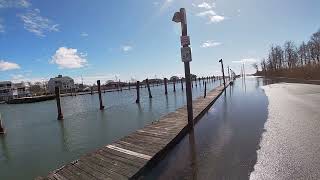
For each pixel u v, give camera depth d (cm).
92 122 1941
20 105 5616
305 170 532
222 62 3841
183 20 921
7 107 5209
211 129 993
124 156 668
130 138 852
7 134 1744
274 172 533
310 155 616
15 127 2056
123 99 4319
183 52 954
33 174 895
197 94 3862
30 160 1053
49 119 2409
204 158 656
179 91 5834
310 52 6538
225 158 641
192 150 736
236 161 613
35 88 11419
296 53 6962
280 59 7581
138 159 639
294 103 1547
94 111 2756
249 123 1046
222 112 1433
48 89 11756
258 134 852
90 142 1272
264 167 562
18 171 932
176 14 925
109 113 2450
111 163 625
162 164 647
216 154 679
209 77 9775
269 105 1547
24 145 1339
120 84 11144
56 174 576
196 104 1691
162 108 2548
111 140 1283
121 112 2447
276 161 592
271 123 1009
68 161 1000
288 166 558
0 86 9150
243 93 2631
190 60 956
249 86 3831
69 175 567
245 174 535
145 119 1889
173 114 1346
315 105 1402
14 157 1116
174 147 787
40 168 949
